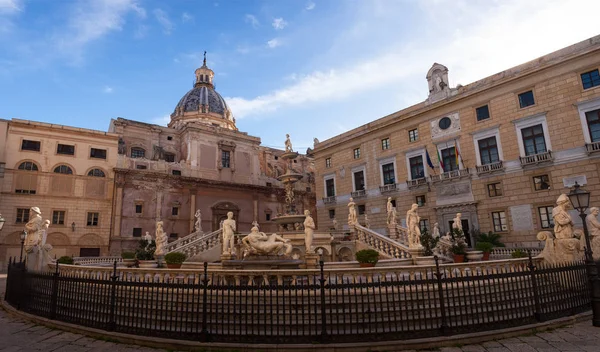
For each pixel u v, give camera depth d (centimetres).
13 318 1022
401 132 3444
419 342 694
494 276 803
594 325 823
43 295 1016
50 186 3381
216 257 2150
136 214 3766
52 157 3459
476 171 2836
